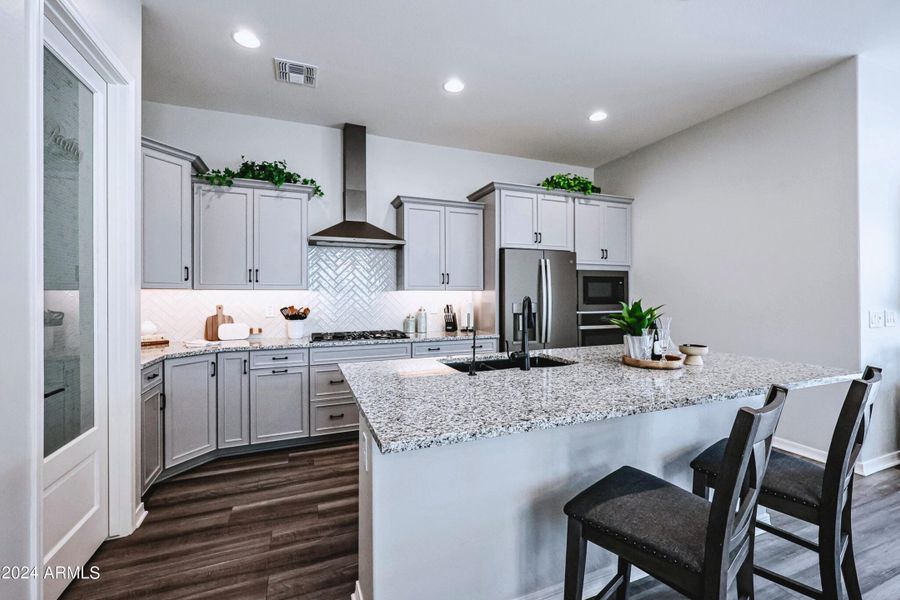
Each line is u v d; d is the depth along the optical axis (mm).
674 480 1849
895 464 2889
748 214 3391
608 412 1296
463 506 1434
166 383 2619
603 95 3264
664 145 4176
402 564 1354
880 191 2803
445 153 4398
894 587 1714
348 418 3412
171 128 3412
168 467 2643
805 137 3000
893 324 2861
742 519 1092
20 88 1235
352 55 2711
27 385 1274
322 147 3885
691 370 1939
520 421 1189
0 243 1172
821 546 1391
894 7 2256
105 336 1967
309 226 3834
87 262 1836
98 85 1891
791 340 3082
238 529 2123
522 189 4090
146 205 2627
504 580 1506
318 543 2008
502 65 2840
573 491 1619
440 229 4004
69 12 1525
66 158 1685
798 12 2299
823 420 2902
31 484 1289
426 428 1126
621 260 4543
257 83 3074
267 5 2232
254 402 3117
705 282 3754
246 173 3391
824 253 2891
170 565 1840
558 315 4145
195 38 2518
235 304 3574
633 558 1131
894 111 2871
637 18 2352
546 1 2213
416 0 2203
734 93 3229
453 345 3758
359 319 4012
